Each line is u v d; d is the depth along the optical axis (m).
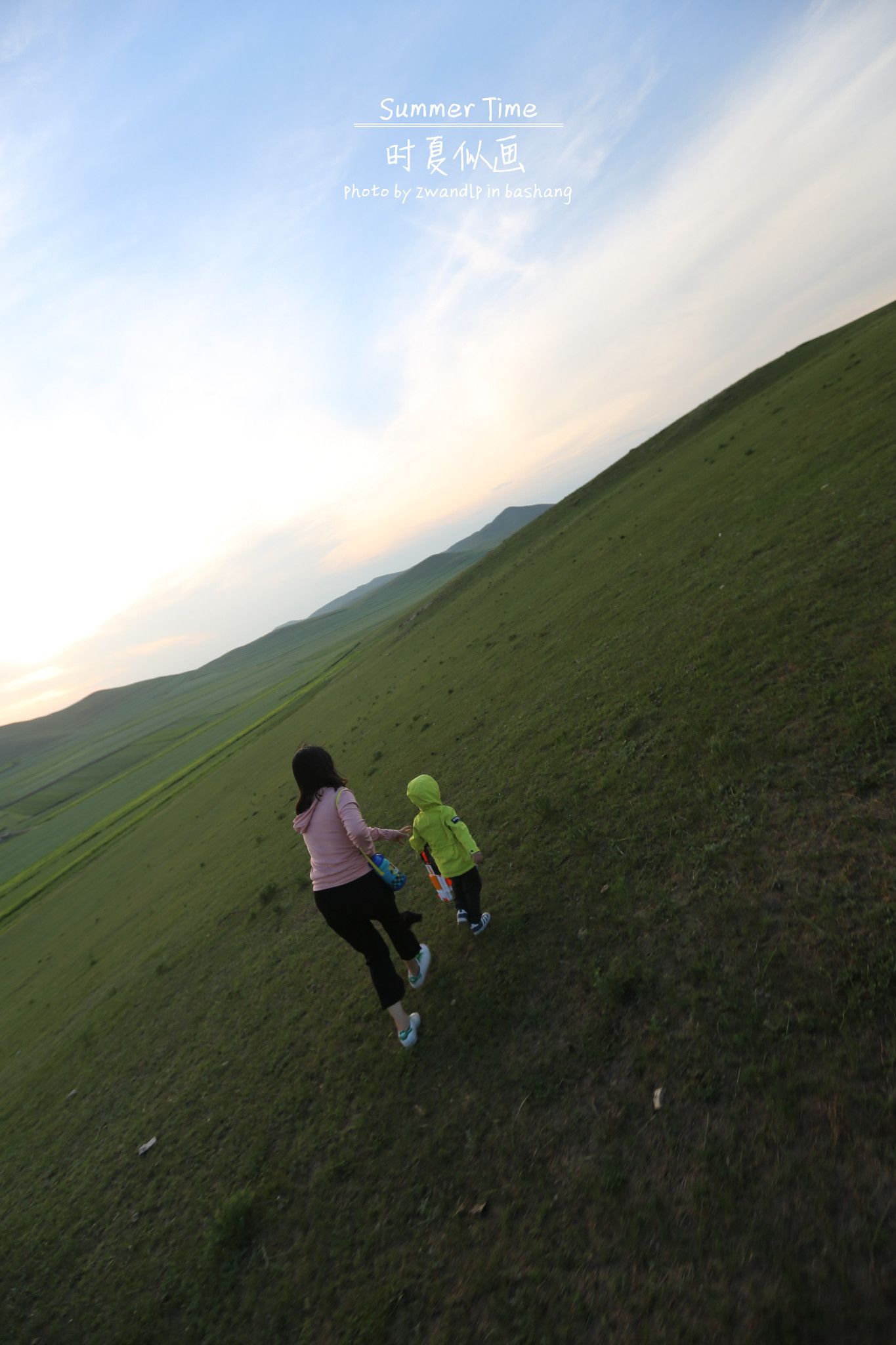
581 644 15.49
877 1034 3.31
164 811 49.31
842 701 6.24
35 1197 7.46
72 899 38.06
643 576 17.58
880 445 13.54
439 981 5.85
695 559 15.38
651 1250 3.01
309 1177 4.79
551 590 26.36
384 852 11.34
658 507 26.34
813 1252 2.65
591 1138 3.70
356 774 19.14
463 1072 4.76
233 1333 4.04
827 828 4.83
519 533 60.22
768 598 9.91
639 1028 4.19
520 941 5.68
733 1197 3.00
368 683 41.03
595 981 4.72
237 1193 5.07
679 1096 3.61
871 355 24.73
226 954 11.78
